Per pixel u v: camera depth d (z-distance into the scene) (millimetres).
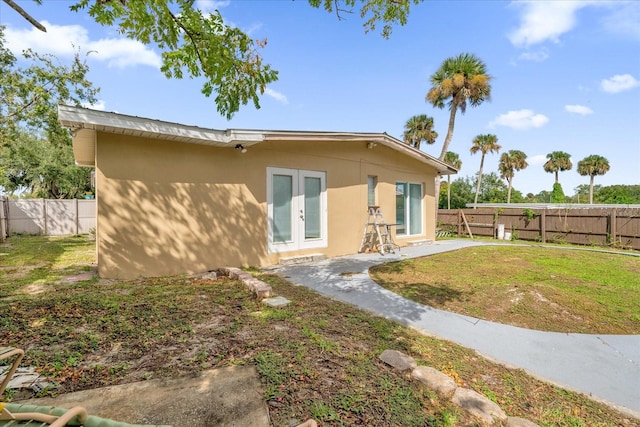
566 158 34500
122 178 5004
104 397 1932
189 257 5645
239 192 6289
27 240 10773
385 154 9391
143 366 2320
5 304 3570
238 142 5754
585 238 11586
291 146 7129
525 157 34719
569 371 2689
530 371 2666
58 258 7090
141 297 3957
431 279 5672
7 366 2221
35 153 16031
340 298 4434
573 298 4539
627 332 3535
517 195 38688
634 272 6449
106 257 4906
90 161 8922
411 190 10562
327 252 7859
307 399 1998
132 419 1742
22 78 10094
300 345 2752
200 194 5777
